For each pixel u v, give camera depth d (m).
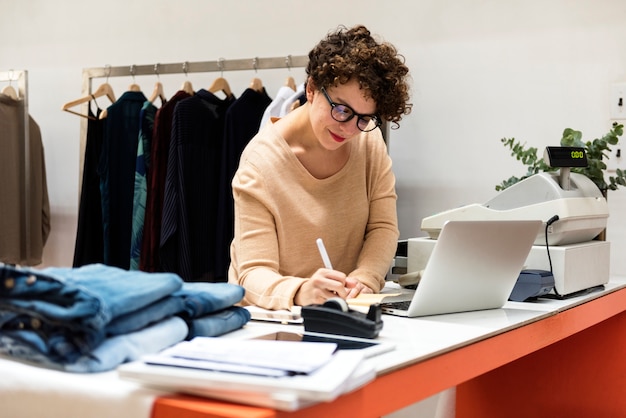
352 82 1.59
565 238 1.87
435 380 1.13
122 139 3.21
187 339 1.12
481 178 2.83
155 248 3.02
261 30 3.25
